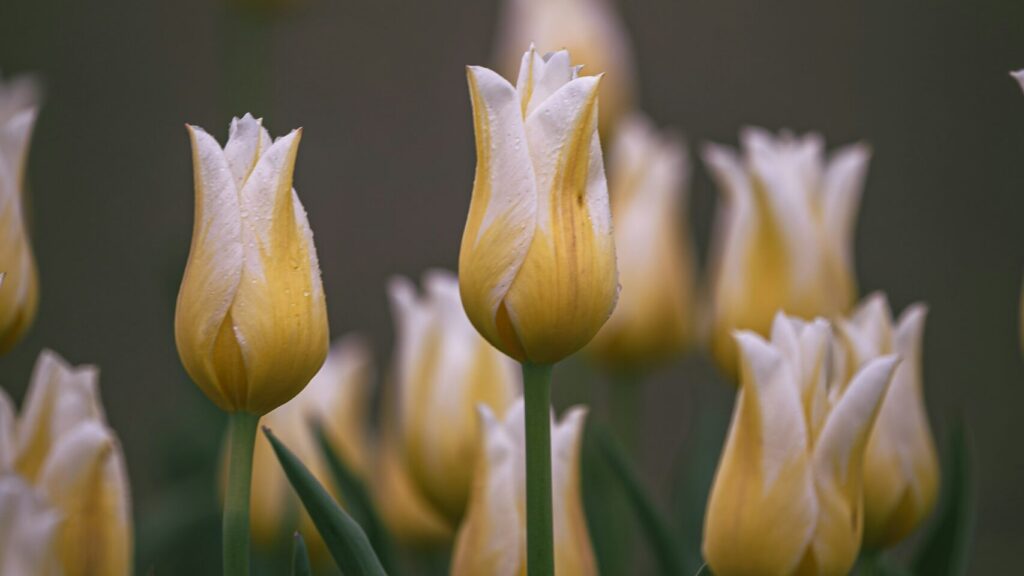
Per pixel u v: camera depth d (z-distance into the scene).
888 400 1.06
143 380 2.71
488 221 0.97
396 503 1.26
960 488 1.11
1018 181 2.96
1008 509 2.40
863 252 2.91
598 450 1.28
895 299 2.81
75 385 1.02
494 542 1.04
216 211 0.97
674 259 1.30
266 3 1.79
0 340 1.03
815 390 1.01
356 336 2.91
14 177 1.03
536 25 1.48
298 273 0.98
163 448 1.44
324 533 0.98
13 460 1.02
